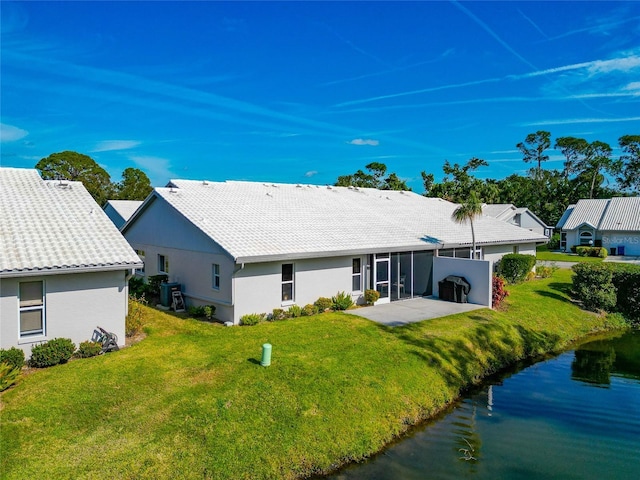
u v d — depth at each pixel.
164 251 22.72
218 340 15.30
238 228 19.86
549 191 72.81
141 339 15.44
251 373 12.47
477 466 10.16
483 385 14.94
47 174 60.50
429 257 25.17
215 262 18.48
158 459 8.91
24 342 12.80
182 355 13.73
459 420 12.41
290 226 21.56
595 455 10.71
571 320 22.22
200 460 9.08
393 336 16.38
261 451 9.64
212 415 10.37
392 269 23.98
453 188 59.47
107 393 11.08
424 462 10.27
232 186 26.28
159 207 23.08
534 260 30.52
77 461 8.60
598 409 13.27
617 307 24.73
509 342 18.02
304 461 9.77
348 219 24.88
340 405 11.55
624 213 52.84
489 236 28.67
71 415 10.05
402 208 30.55
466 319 19.16
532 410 13.13
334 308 20.19
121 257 14.35
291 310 18.59
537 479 9.68
